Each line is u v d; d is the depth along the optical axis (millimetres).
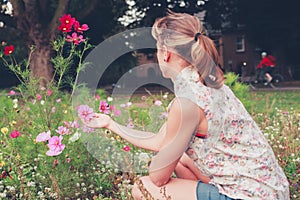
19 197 3484
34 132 3914
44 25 15375
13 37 19344
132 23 22938
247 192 2613
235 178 2637
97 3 17578
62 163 3617
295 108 10008
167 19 2666
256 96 15242
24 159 3766
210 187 2697
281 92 18406
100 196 3455
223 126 2627
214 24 28203
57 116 4195
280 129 6016
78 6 20297
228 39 37750
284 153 4543
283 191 2715
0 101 5637
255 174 2641
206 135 2623
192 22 2680
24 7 16188
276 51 31469
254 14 29438
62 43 4121
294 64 31484
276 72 26594
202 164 2695
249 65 37344
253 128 2770
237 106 2750
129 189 3361
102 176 3664
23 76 4281
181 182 2789
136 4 22609
